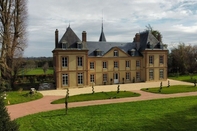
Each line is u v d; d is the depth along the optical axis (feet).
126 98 84.48
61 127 47.26
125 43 154.20
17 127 23.21
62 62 122.83
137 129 44.83
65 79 123.65
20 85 128.98
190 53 209.97
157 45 152.87
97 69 137.69
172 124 47.52
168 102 72.69
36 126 48.24
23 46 119.96
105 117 54.80
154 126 46.44
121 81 144.46
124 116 55.26
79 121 51.55
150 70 149.59
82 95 93.20
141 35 162.40
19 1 114.83
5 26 109.91
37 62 285.23
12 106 72.64
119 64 143.64
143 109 62.85
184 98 80.28
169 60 215.92
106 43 146.92
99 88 121.39
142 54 150.20
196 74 200.44
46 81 153.28
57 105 73.41
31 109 67.67
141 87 121.60
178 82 144.36
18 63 123.85
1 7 109.29
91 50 138.31
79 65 127.44
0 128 21.07
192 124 47.26
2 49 106.42
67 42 125.39
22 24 135.13
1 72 114.32
